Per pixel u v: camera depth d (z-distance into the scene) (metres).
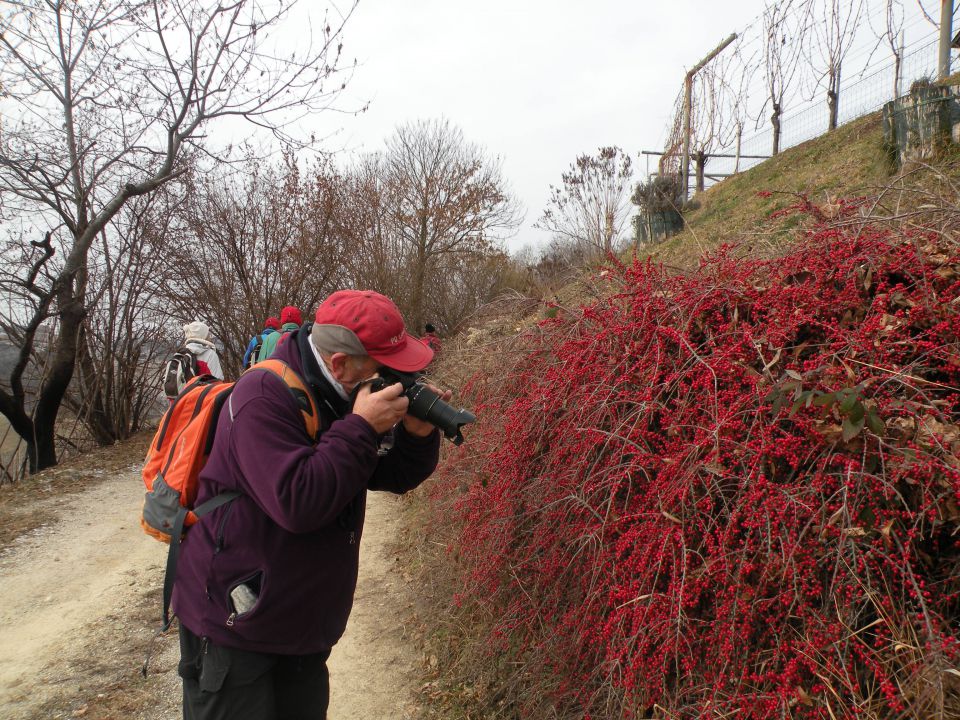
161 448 1.86
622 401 2.05
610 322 2.33
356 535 1.86
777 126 10.70
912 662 1.41
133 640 3.62
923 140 5.06
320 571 1.73
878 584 1.54
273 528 1.66
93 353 11.35
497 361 3.28
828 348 1.88
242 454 1.61
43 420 10.24
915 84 5.44
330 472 1.55
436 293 16.38
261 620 1.66
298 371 1.78
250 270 12.35
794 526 1.57
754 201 7.42
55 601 4.32
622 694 1.86
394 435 2.01
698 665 1.81
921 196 2.48
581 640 2.01
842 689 1.51
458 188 16.48
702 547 1.77
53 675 3.31
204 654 1.72
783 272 2.09
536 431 2.46
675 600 1.66
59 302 9.89
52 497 7.11
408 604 3.63
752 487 1.62
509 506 2.46
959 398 1.77
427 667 2.98
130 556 5.07
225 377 12.68
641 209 9.23
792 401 1.69
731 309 2.09
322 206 12.52
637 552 1.81
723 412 1.80
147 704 2.99
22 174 9.44
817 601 1.64
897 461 1.54
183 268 11.85
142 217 11.27
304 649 1.75
